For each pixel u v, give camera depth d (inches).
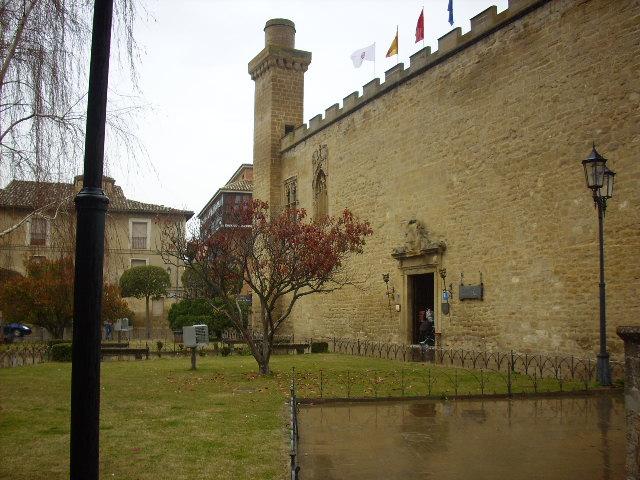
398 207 1026.7
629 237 613.6
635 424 207.6
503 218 787.4
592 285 653.9
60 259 478.9
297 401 460.4
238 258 730.2
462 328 853.2
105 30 166.7
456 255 874.8
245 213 740.0
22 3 395.9
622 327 213.9
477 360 801.6
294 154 1430.9
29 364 823.7
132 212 1932.8
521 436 346.0
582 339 660.7
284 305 1469.0
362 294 1130.7
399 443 329.4
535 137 741.9
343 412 424.8
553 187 711.7
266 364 653.9
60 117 412.2
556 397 495.2
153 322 1964.8
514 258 765.9
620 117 632.4
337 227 765.9
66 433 346.9
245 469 271.6
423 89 967.6
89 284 157.9
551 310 705.0
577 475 267.4
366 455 303.1
